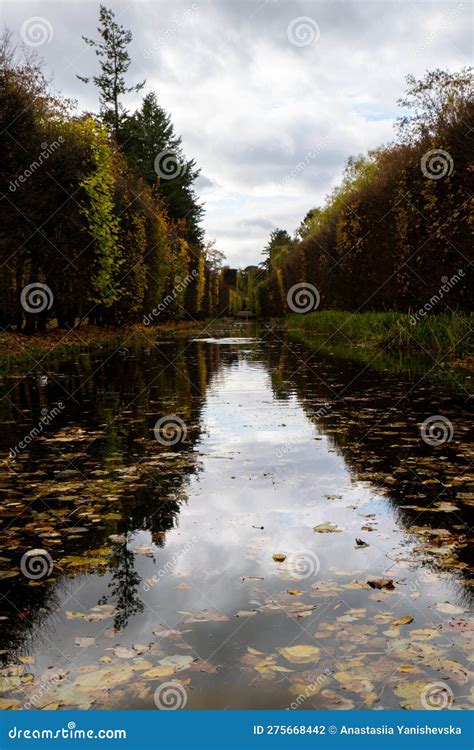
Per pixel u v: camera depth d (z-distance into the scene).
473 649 2.16
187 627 2.35
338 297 27.48
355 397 8.38
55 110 17.23
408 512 3.67
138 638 2.28
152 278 28.50
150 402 8.28
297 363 13.94
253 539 3.26
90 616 2.45
